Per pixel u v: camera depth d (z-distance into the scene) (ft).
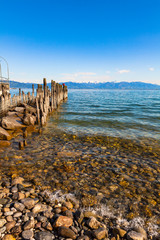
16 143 30.27
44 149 27.66
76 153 26.18
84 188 16.24
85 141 32.96
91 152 26.86
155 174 19.88
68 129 42.75
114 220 11.93
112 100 166.71
